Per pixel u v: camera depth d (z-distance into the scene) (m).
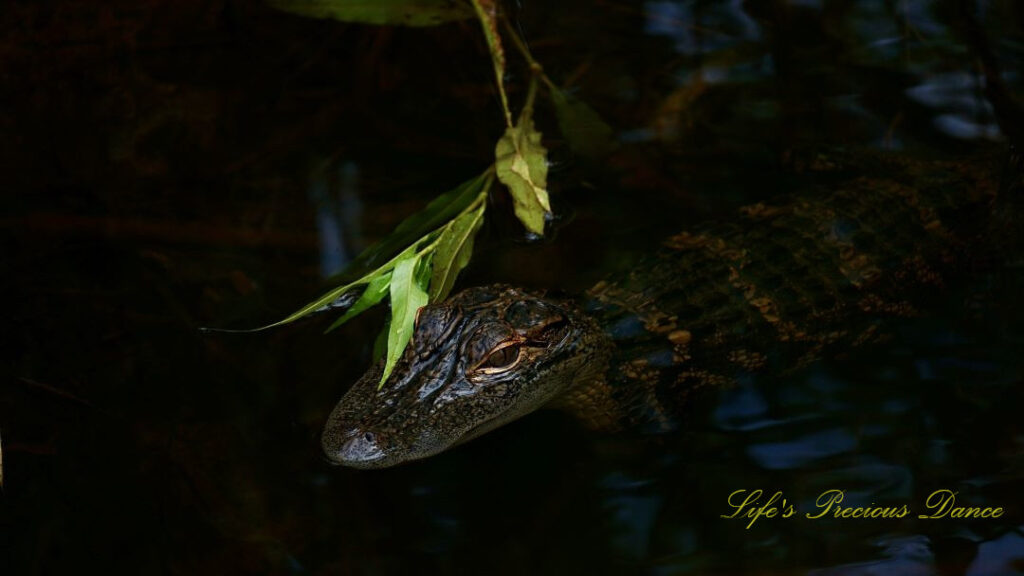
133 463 4.97
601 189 6.63
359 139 6.87
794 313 5.84
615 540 4.96
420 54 7.44
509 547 4.88
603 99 7.19
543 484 5.25
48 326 5.60
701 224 6.37
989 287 6.25
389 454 4.89
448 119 7.04
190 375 5.41
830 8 7.79
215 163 6.66
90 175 6.46
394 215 6.37
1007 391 5.60
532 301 5.48
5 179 6.36
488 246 6.26
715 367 5.80
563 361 5.51
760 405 5.75
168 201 6.38
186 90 6.98
